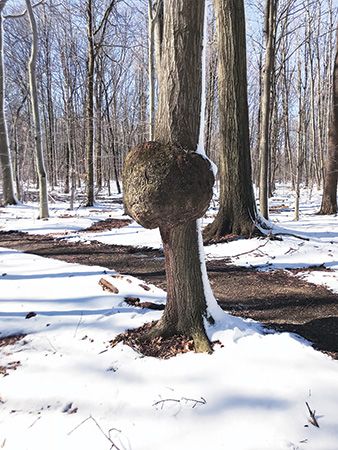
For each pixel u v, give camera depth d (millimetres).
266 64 8531
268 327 3568
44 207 11500
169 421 2293
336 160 11375
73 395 2650
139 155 2799
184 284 3209
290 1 9703
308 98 24703
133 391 2617
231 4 6996
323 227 8844
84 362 3039
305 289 4895
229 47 7145
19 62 21797
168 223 2834
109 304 4227
